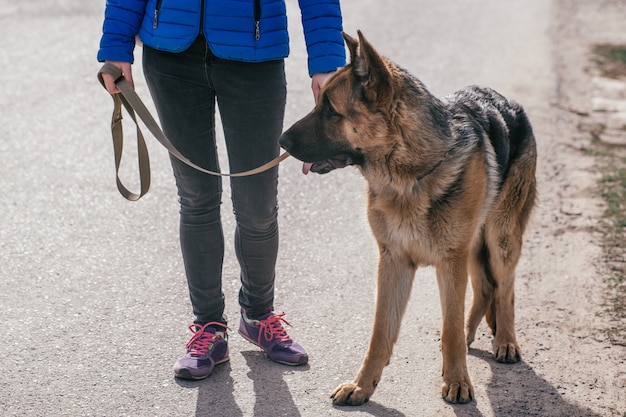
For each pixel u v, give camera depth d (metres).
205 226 3.89
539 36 12.11
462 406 3.71
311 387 3.84
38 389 3.75
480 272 4.37
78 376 3.87
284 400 3.72
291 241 5.56
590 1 15.25
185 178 3.79
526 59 10.62
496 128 4.14
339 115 3.64
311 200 6.31
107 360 4.02
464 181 3.73
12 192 6.11
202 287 3.97
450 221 3.74
